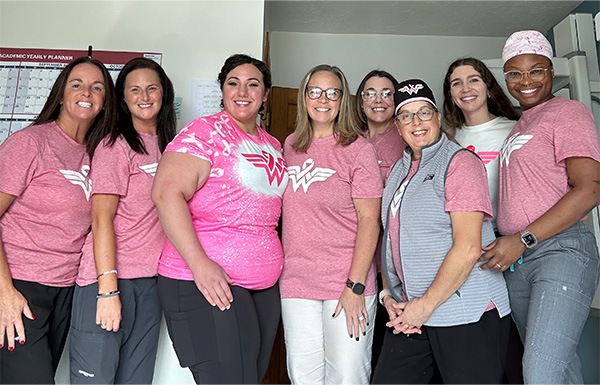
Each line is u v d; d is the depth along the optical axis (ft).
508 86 5.41
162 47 7.15
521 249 4.35
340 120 5.05
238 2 7.25
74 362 4.64
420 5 9.82
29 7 7.22
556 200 4.57
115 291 4.53
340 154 4.93
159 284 4.33
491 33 11.13
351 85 11.09
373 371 5.23
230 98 4.64
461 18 10.36
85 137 5.21
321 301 4.88
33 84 7.04
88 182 4.99
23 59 7.11
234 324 4.02
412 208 4.34
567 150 4.49
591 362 7.37
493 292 4.26
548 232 4.33
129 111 5.26
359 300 4.61
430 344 4.32
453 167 4.18
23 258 4.58
